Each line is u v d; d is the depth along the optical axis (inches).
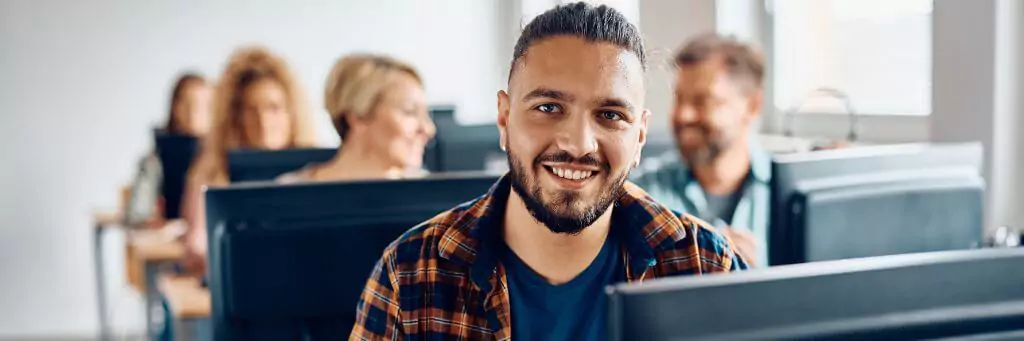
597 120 36.5
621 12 38.2
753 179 87.6
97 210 186.7
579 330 40.7
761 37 133.0
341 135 90.7
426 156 114.1
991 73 85.8
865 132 114.3
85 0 195.8
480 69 219.6
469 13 218.2
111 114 198.2
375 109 88.1
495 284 41.0
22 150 195.3
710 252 43.9
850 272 22.1
